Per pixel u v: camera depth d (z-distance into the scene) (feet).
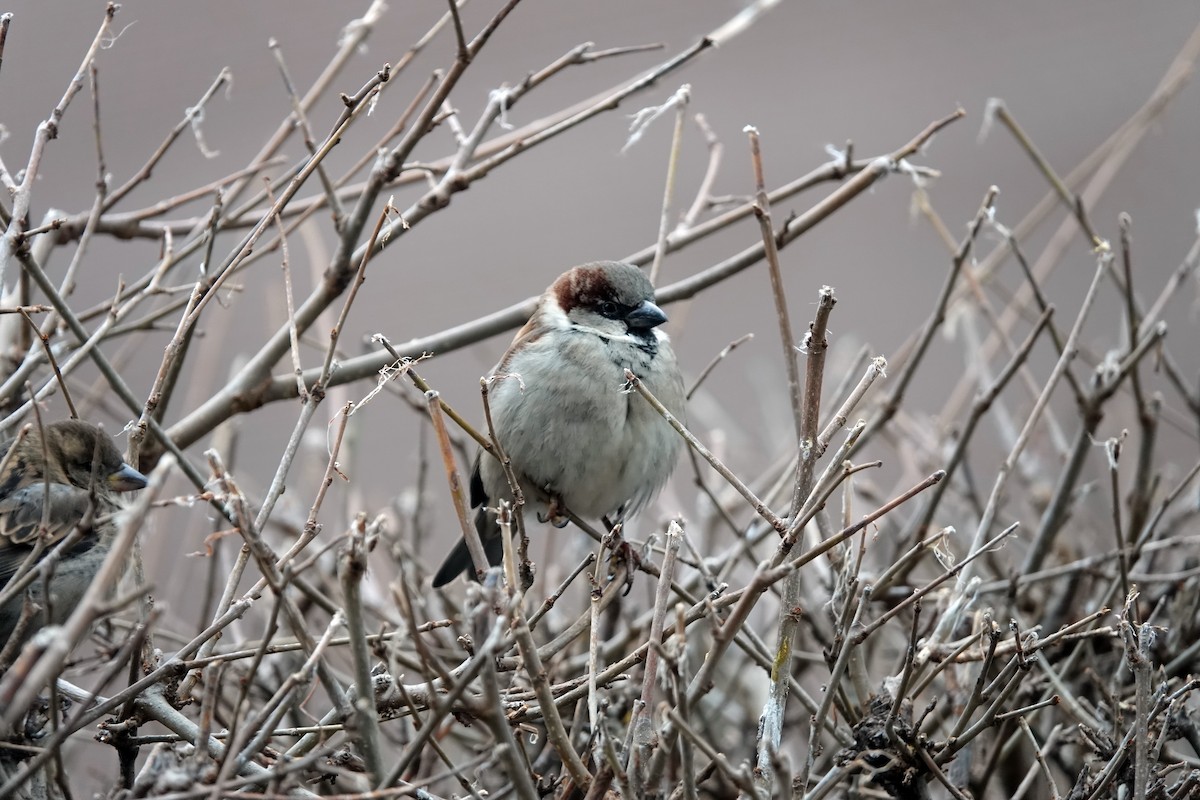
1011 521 33.81
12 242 23.77
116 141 61.31
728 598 20.86
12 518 25.70
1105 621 27.50
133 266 57.41
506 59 67.97
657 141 69.05
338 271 29.71
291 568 19.53
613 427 32.83
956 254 29.58
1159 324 29.45
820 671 32.22
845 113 69.46
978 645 24.59
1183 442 47.11
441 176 36.14
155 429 23.53
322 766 21.76
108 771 31.68
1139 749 19.98
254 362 30.09
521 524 22.50
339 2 66.90
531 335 33.68
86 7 65.10
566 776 21.03
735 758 30.53
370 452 52.60
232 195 32.76
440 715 17.51
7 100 61.57
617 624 31.58
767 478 34.09
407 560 33.19
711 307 61.16
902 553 30.50
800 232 32.17
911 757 22.29
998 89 70.13
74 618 15.14
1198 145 64.80
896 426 36.04
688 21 72.13
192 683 22.48
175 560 41.09
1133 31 71.51
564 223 65.77
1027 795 27.02
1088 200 37.04
